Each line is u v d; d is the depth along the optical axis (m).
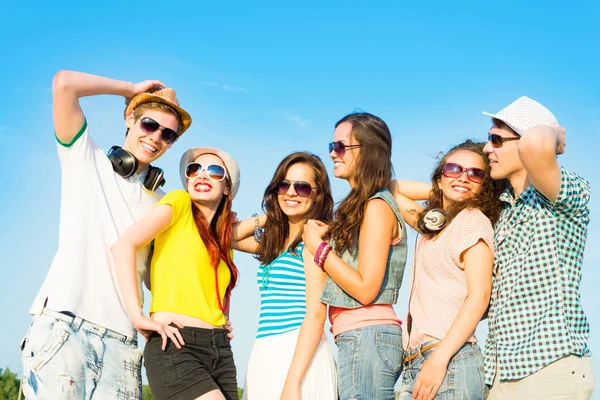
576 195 3.71
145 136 4.55
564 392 3.61
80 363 4.02
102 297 4.20
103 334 4.16
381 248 4.02
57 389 3.93
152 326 3.96
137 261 4.39
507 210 4.06
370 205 4.12
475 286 3.80
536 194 3.86
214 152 4.69
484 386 3.79
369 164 4.23
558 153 3.77
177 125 4.70
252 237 4.91
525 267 3.79
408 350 4.05
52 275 4.20
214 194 4.51
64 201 4.35
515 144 3.92
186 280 4.19
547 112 3.97
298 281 4.45
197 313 4.16
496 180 4.21
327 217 4.75
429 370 3.73
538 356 3.66
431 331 3.90
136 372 4.34
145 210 4.59
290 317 4.37
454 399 3.69
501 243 3.94
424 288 4.03
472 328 3.75
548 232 3.77
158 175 4.72
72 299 4.05
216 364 4.18
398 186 4.69
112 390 4.18
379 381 3.91
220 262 4.49
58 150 4.42
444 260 3.96
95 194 4.36
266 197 4.73
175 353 4.01
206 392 3.96
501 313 3.84
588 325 3.81
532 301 3.75
